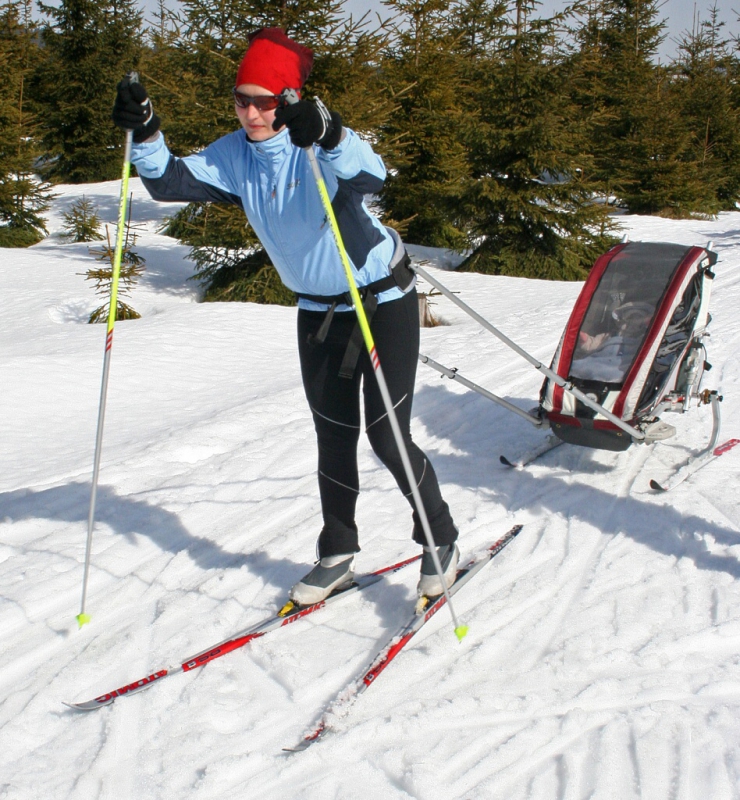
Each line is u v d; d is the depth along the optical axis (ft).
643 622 9.27
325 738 7.47
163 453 15.70
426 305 32.65
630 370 13.10
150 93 39.63
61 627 9.62
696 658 8.57
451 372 11.43
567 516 12.37
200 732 7.62
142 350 24.89
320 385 8.72
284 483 14.12
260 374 23.17
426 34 52.85
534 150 48.57
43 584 10.50
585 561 10.91
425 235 58.49
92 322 34.09
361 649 8.94
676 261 14.37
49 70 75.46
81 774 7.13
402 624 9.39
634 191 72.49
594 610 9.59
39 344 26.43
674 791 6.73
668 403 13.60
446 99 53.06
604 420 12.76
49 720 7.93
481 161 50.42
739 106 86.74
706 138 79.36
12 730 7.73
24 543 11.79
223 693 8.24
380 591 10.11
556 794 6.80
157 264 45.96
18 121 59.11
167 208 66.33
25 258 47.93
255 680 8.48
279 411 18.33
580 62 48.91
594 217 49.62
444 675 8.40
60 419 18.99
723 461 14.16
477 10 62.23
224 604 9.94
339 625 9.42
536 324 28.71
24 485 14.40
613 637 8.98
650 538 11.48
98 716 7.93
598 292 14.33
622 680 8.21
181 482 14.16
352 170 7.24
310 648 8.97
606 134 71.20
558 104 49.14
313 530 12.09
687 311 14.12
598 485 13.50
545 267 49.85
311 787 6.91
